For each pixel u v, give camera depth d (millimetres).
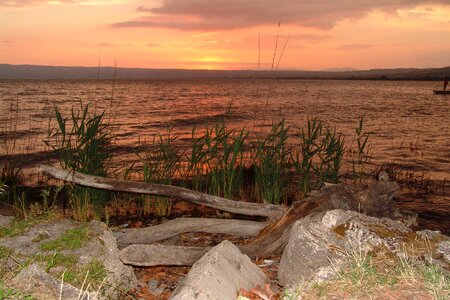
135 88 98125
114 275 3842
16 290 2904
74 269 3596
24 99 40312
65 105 33250
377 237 3955
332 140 8031
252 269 3955
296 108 37656
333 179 7984
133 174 10336
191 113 30109
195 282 3143
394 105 44094
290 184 8695
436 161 13656
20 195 7965
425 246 3895
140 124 22578
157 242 5762
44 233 4234
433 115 32031
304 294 3102
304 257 3830
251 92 80625
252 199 8172
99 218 6781
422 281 3043
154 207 7613
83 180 6020
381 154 14852
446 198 9258
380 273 3211
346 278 3170
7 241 4035
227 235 6188
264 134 17281
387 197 5500
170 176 7824
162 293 4242
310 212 5223
